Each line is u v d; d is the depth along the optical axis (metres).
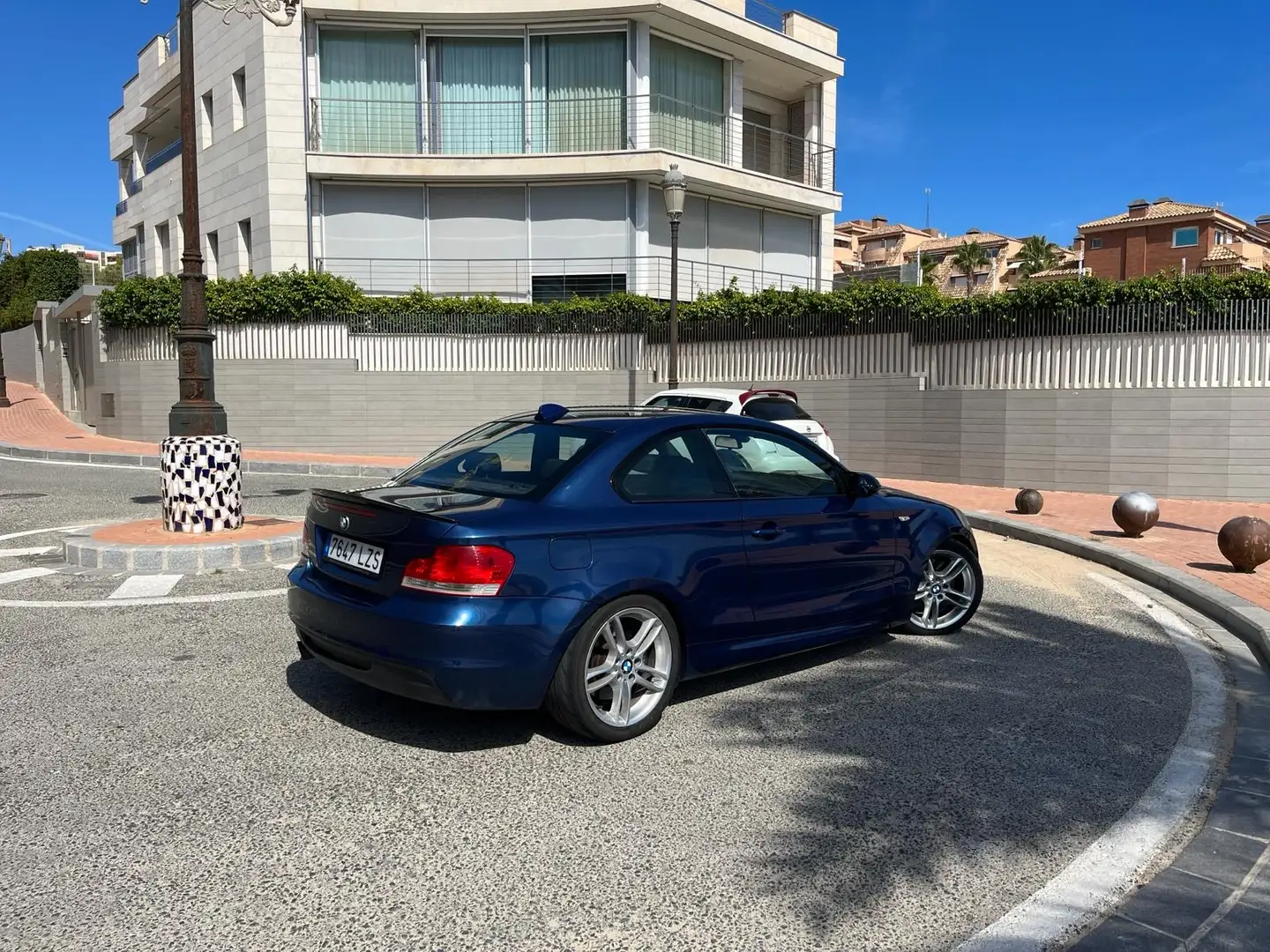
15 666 5.22
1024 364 14.92
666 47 22.16
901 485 15.29
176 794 3.64
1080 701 4.93
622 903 2.91
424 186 21.38
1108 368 14.28
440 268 21.48
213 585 7.18
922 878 3.08
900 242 75.94
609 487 4.27
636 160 20.31
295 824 3.40
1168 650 5.98
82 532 8.51
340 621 4.06
